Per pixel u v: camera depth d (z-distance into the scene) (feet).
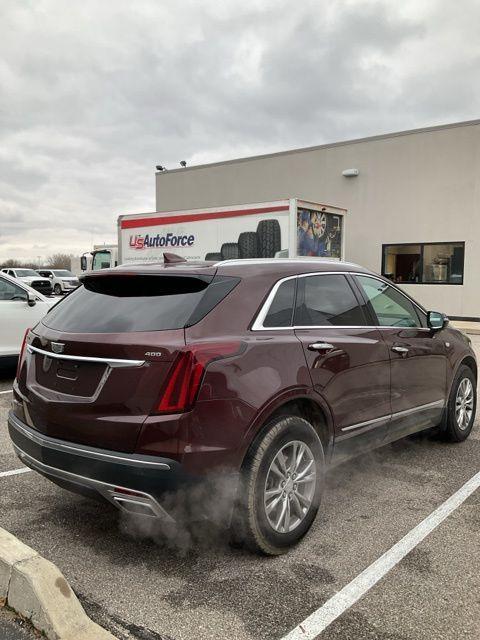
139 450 9.59
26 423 11.57
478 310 56.59
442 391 16.71
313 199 65.87
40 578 8.67
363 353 13.06
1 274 27.53
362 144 62.39
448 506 13.20
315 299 12.75
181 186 76.48
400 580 9.98
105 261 74.74
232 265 11.69
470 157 56.13
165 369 9.62
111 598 9.46
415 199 59.57
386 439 14.33
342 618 8.91
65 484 10.61
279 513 10.82
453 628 8.64
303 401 11.61
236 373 10.13
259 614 9.02
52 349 11.00
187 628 8.68
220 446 9.79
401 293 15.87
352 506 13.21
